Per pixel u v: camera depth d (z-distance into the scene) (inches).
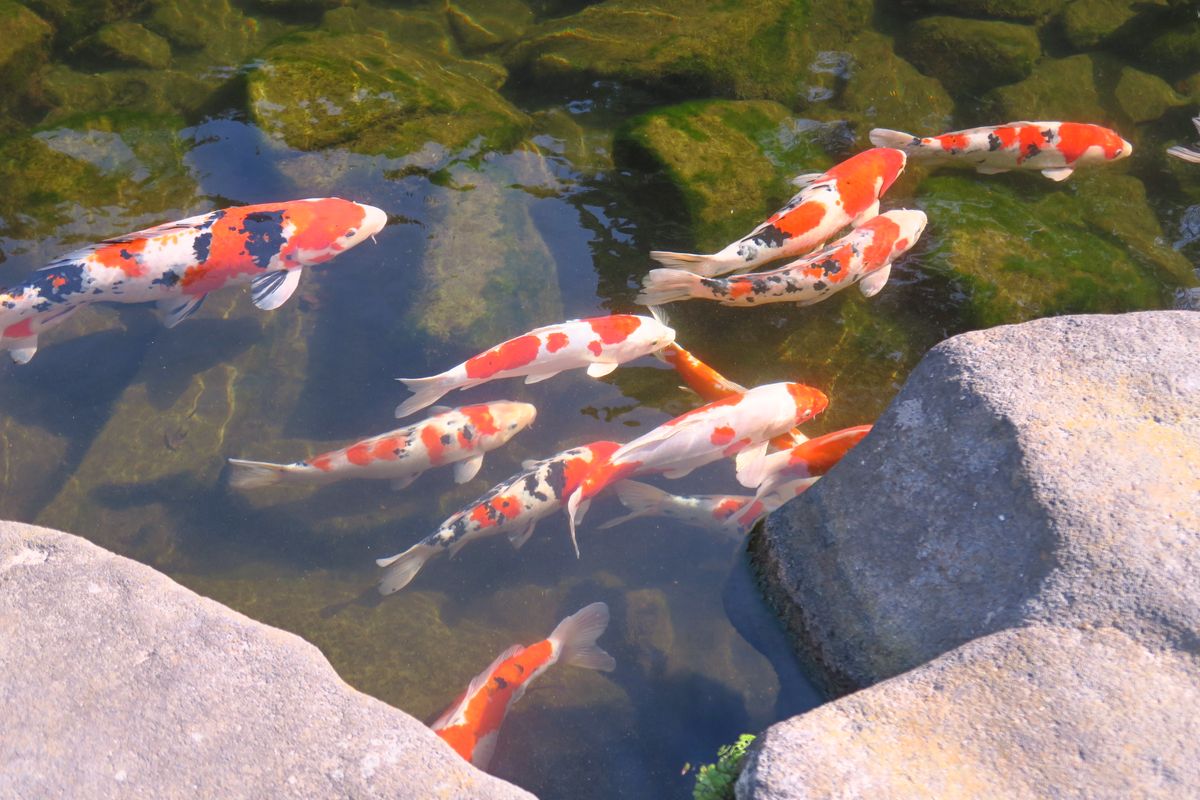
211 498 170.6
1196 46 201.9
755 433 169.9
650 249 182.5
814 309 179.6
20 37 193.8
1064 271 180.5
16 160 184.2
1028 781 143.6
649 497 169.0
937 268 180.5
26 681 149.1
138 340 177.6
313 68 190.1
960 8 205.3
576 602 165.0
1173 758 144.5
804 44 199.5
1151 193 191.2
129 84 195.3
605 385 176.2
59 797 146.0
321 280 179.9
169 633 150.7
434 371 176.1
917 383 159.3
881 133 189.2
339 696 148.8
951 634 153.3
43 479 170.7
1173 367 156.4
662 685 160.7
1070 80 200.2
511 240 181.9
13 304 172.1
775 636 161.9
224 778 146.3
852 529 158.6
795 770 144.7
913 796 141.4
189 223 175.3
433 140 187.2
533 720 159.6
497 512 167.5
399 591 166.2
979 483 155.0
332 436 173.0
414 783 146.0
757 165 186.5
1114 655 147.6
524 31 203.0
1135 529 150.7
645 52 195.5
